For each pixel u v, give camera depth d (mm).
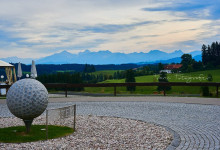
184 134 8102
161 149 6445
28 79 7961
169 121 10539
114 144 6957
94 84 21812
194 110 13680
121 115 12203
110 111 13508
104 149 6480
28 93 7547
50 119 7660
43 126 9281
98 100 18703
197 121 10500
